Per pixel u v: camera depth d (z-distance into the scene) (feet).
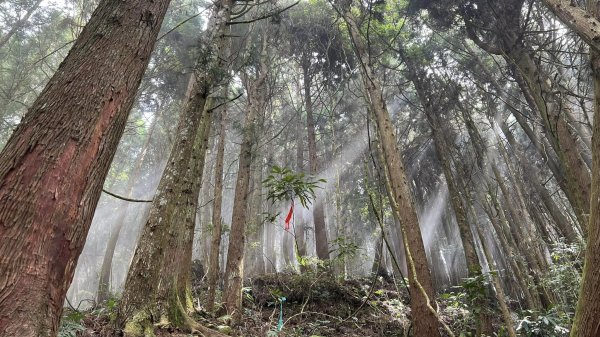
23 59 44.55
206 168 52.75
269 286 31.04
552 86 24.35
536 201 39.58
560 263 24.64
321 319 27.30
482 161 35.47
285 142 61.31
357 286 33.86
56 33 44.01
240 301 21.09
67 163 5.43
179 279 17.22
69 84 6.08
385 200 45.19
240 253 22.15
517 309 35.32
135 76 6.92
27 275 4.69
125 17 7.19
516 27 28.40
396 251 58.54
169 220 13.92
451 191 31.32
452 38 39.63
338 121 60.03
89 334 11.75
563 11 13.10
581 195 21.25
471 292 20.93
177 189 14.44
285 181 17.25
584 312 8.30
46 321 4.78
